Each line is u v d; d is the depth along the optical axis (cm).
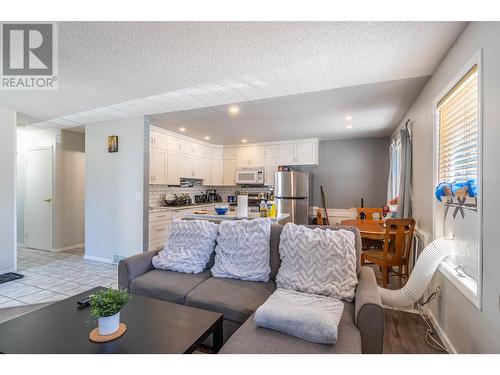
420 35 167
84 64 210
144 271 222
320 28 160
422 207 260
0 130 327
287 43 177
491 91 129
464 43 160
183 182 530
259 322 133
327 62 204
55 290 287
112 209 391
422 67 212
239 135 503
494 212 126
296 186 502
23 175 496
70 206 480
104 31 164
